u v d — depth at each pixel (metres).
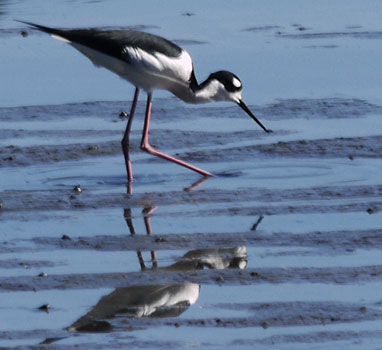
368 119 14.71
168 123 14.75
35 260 9.83
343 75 16.83
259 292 9.07
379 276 9.40
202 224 10.86
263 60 17.62
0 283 9.26
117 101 15.67
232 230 10.66
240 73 16.91
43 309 8.73
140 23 19.98
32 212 11.27
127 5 21.75
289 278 9.37
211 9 21.45
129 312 8.68
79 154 13.48
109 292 9.09
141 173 12.84
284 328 8.37
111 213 11.27
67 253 10.02
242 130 14.42
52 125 14.55
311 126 14.50
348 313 8.62
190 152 13.61
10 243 10.30
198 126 14.62
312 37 19.14
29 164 13.08
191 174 12.77
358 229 10.61
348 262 9.73
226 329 8.35
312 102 15.48
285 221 10.92
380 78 16.67
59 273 9.50
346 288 9.14
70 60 17.77
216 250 10.11
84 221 10.98
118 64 12.52
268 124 14.64
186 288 9.17
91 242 10.33
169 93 16.20
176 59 12.75
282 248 10.14
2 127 14.41
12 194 11.85
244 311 8.69
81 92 16.03
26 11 21.09
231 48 18.36
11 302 8.87
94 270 9.58
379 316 8.57
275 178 12.49
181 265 9.71
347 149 13.52
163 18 20.59
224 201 11.64
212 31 19.55
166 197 11.80
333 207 11.33
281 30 19.72
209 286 9.23
